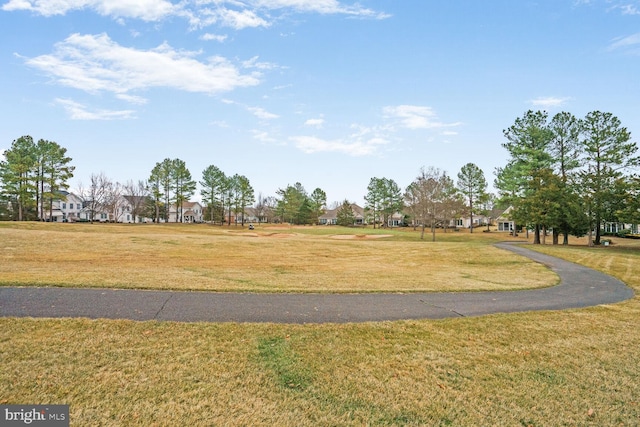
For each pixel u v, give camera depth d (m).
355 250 23.42
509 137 33.47
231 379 4.11
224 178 70.31
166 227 49.59
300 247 24.16
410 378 4.36
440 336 5.82
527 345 5.58
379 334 5.77
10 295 7.02
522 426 3.51
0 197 47.69
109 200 62.09
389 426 3.40
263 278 10.63
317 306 7.37
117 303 6.79
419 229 65.50
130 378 4.02
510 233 55.25
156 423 3.27
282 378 4.20
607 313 7.79
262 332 5.55
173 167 64.06
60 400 3.55
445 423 3.50
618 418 3.68
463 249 24.58
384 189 72.38
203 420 3.35
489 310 7.66
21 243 18.42
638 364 5.00
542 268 15.84
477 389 4.16
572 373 4.65
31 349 4.56
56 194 48.97
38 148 46.31
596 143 30.14
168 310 6.49
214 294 7.96
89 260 13.77
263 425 3.33
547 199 30.41
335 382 4.17
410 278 11.80
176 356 4.60
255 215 97.56
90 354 4.52
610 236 47.19
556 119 32.06
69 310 6.19
